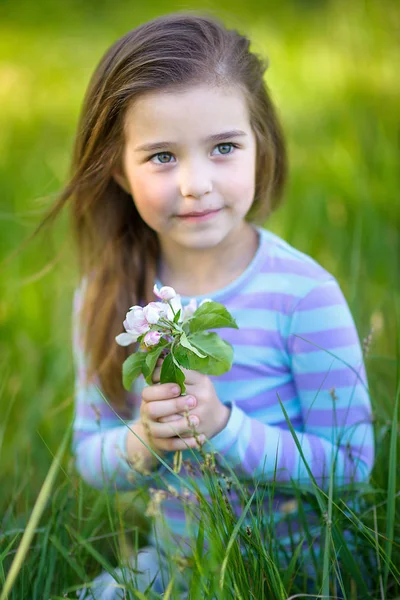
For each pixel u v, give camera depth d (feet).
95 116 3.64
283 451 3.56
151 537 3.89
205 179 3.43
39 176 6.84
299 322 3.62
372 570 3.55
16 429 4.56
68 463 3.96
